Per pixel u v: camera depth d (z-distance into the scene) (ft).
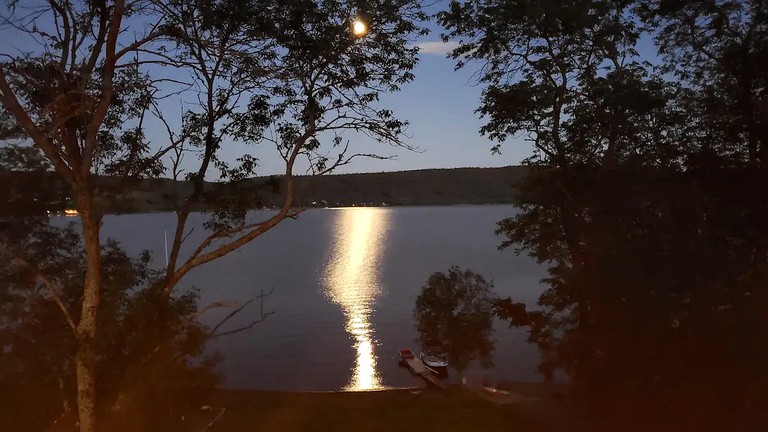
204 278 340.39
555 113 62.69
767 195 45.98
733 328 42.45
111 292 32.76
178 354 33.58
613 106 56.44
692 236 47.47
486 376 136.98
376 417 56.08
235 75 36.70
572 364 62.54
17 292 38.32
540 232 70.28
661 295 44.52
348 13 35.99
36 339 36.88
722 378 44.42
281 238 640.58
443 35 64.90
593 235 54.49
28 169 39.75
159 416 32.09
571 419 49.96
